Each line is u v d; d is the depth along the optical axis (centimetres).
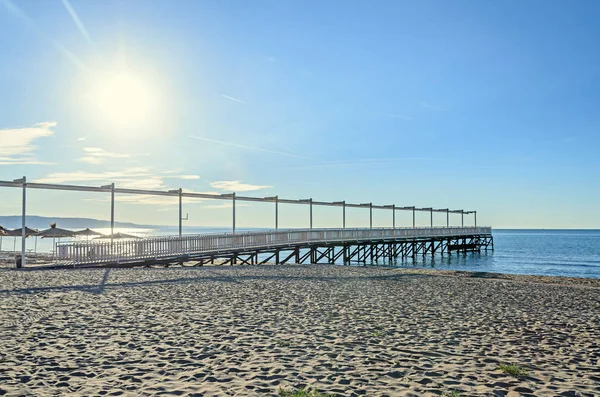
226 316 874
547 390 486
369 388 483
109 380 499
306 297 1141
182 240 2072
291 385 489
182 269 1828
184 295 1124
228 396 453
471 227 4931
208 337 704
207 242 2175
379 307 1016
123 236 2333
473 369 559
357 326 807
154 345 652
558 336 760
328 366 562
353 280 1589
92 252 1797
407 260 4147
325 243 2948
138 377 509
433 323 848
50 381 493
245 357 597
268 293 1193
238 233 2341
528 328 823
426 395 464
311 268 2061
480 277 2003
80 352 610
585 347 687
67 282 1299
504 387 493
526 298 1224
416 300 1138
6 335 695
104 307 940
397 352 636
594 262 4022
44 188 1752
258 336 716
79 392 460
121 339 682
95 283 1295
